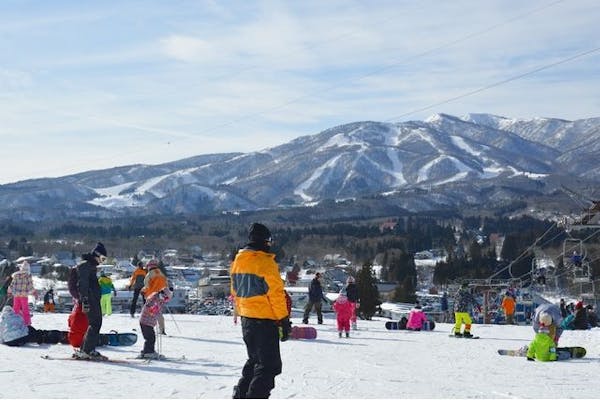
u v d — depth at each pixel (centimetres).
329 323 2638
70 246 19725
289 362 1397
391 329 2491
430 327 2462
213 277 11138
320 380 1130
